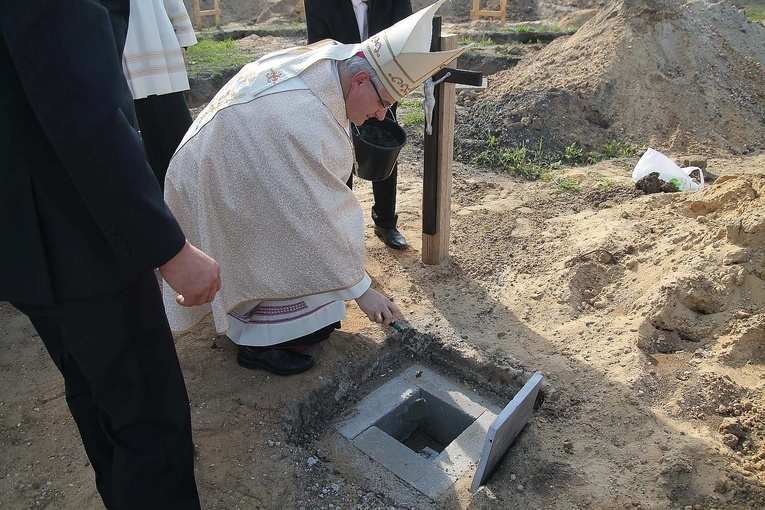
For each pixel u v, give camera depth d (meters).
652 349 2.81
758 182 3.54
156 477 1.76
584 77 6.35
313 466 2.44
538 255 3.73
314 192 2.29
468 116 6.39
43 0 1.25
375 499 2.31
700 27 6.76
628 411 2.49
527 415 2.46
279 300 2.49
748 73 6.47
